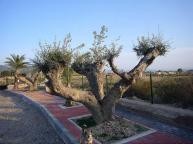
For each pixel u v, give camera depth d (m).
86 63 15.28
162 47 14.66
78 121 16.45
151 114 17.09
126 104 20.73
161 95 21.23
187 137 12.38
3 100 33.25
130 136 12.79
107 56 14.59
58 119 17.50
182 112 16.62
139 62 14.55
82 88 31.84
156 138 12.38
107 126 14.13
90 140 11.06
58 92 13.54
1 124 18.61
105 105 14.65
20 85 49.12
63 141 13.46
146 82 23.58
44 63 13.82
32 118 19.94
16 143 13.96
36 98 30.33
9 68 49.06
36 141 14.04
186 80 20.16
